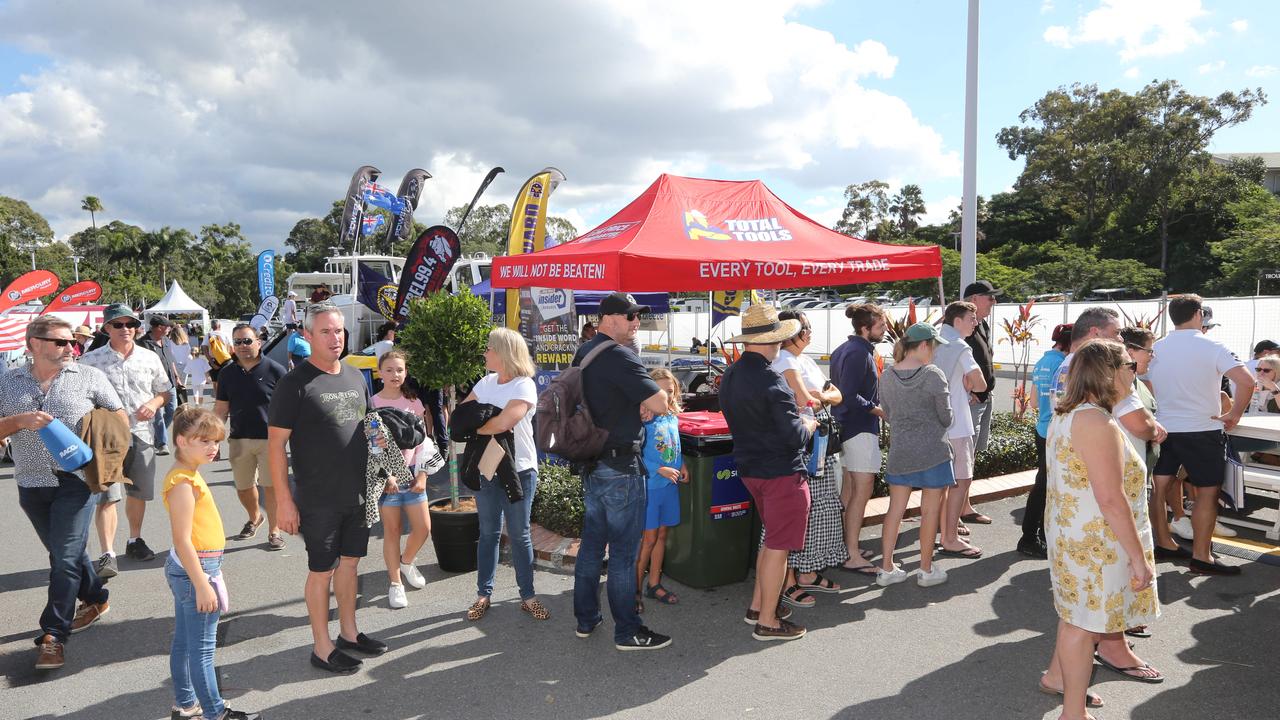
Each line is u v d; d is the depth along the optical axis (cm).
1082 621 305
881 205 8300
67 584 401
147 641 430
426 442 508
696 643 414
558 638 423
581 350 400
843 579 507
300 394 369
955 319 533
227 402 604
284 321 1598
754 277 568
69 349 416
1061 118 6481
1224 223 5500
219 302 8819
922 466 471
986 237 6856
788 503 399
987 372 597
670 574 513
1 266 7538
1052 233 6612
